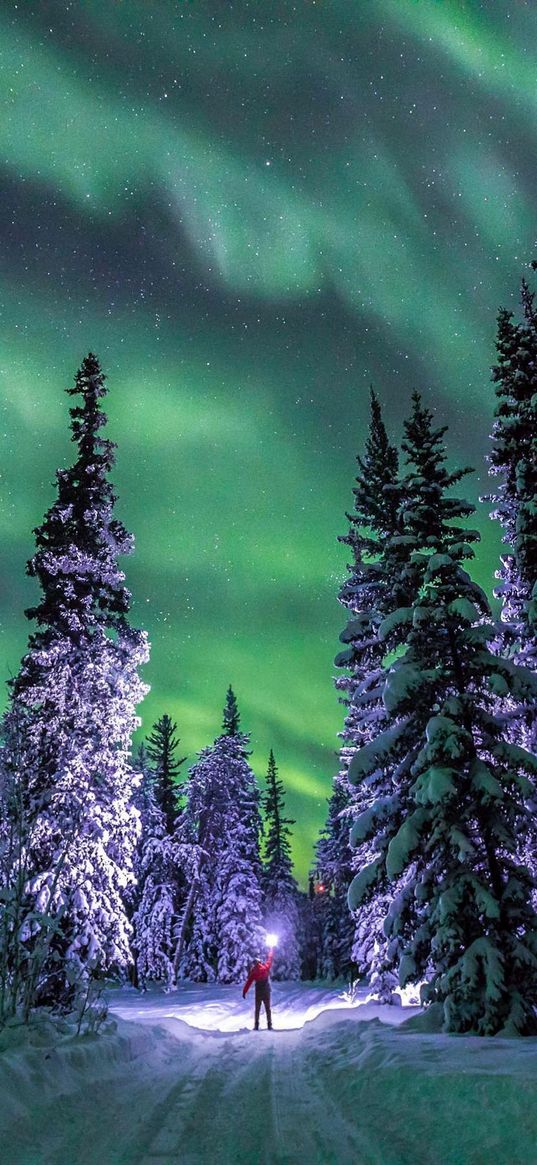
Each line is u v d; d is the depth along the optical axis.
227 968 34.44
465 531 13.37
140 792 36.50
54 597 18.11
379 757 12.61
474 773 11.20
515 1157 4.42
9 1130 5.20
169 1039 11.93
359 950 17.48
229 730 41.94
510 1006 9.69
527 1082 5.39
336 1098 7.07
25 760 10.34
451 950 10.39
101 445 19.64
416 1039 9.19
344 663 15.59
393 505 17.98
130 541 19.36
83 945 15.06
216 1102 6.87
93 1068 7.71
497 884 11.05
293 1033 14.21
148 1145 5.23
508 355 14.81
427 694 12.59
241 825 37.19
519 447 14.32
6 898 8.53
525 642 14.24
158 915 32.53
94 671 16.94
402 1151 4.96
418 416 14.52
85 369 20.27
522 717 12.58
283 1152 5.05
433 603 12.80
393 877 11.13
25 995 8.54
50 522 18.75
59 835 15.27
